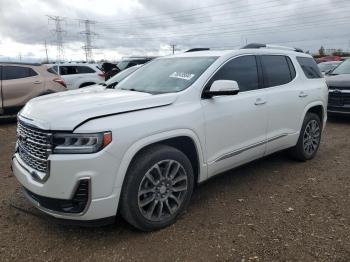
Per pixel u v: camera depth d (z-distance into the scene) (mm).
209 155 4203
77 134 3209
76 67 14945
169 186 3785
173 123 3744
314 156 6297
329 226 3818
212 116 4176
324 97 6203
